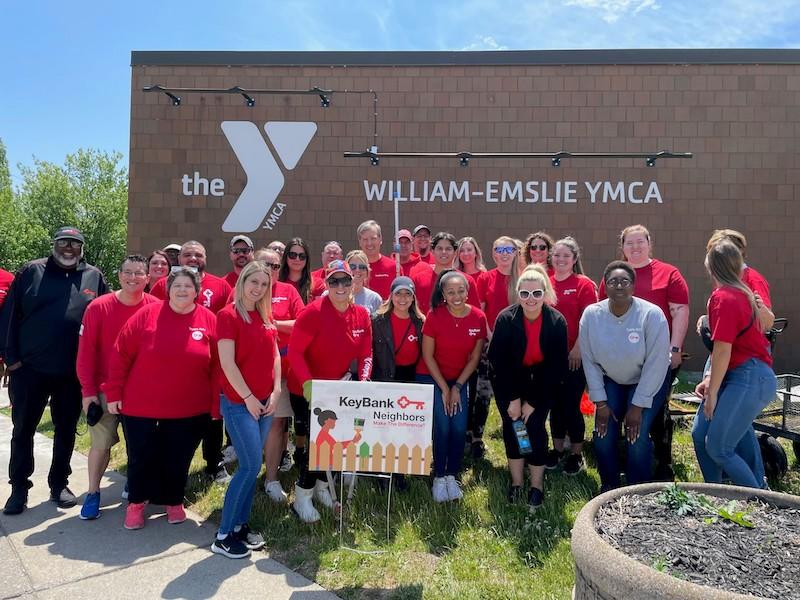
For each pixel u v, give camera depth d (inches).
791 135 374.0
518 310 172.9
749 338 152.9
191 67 404.2
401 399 151.7
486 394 218.8
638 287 201.2
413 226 394.6
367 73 396.2
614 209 383.2
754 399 150.7
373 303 207.2
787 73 374.3
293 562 145.6
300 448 201.5
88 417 166.9
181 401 162.6
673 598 80.9
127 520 164.7
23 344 173.8
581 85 384.8
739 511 112.0
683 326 196.9
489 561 144.7
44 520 170.1
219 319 147.3
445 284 180.7
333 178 398.9
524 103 387.5
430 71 393.1
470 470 204.2
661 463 197.2
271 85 401.1
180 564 144.1
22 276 176.1
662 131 380.2
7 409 317.7
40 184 1374.3
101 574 138.7
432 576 138.3
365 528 162.7
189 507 181.0
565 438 226.8
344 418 152.8
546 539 153.9
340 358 167.9
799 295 373.1
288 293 198.4
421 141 393.7
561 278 208.8
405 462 151.8
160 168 406.9
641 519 110.0
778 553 98.3
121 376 161.5
